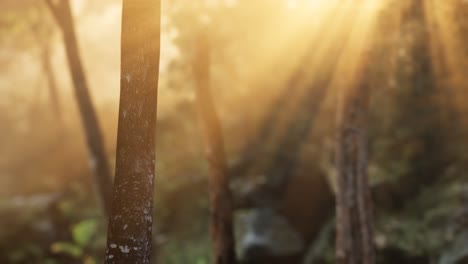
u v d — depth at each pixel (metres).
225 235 8.73
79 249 16.16
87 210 17.61
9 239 16.86
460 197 12.20
